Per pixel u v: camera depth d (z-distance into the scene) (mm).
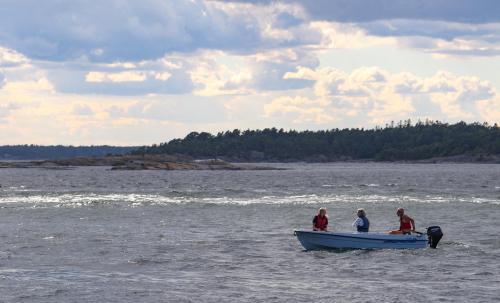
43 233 124312
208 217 154500
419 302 73750
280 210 170875
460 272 89000
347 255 101125
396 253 102375
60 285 81000
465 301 74125
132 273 88250
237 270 90438
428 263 95062
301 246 109750
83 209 172625
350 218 153375
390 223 145500
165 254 101875
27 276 85688
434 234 106250
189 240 116438
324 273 88500
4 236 119875
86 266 92625
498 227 136125
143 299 75312
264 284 82062
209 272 89062
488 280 84188
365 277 86062
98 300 74875
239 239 117750
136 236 121188
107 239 117000
